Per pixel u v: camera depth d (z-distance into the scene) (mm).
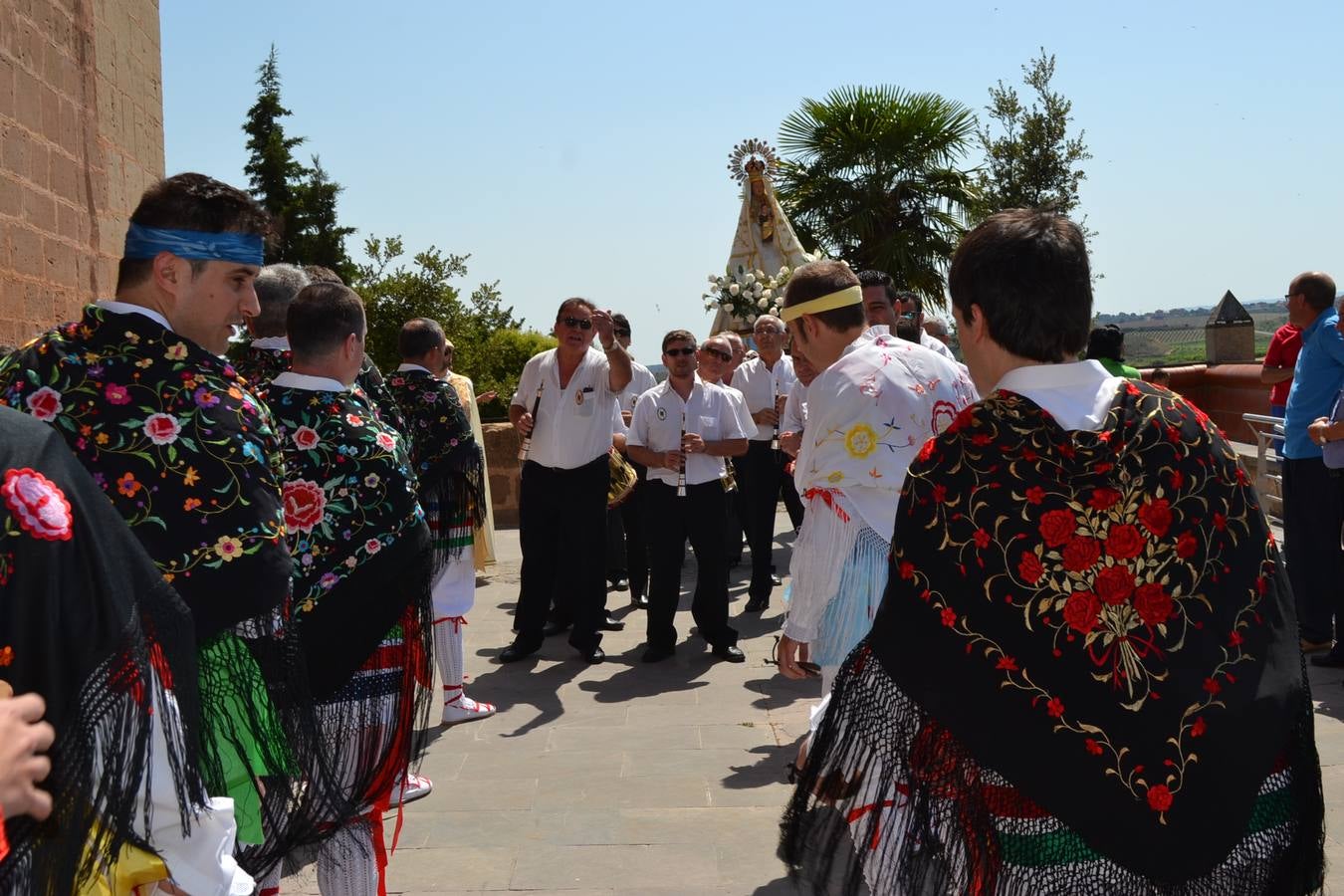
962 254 2121
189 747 1848
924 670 1939
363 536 3154
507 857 3930
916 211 23266
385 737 3162
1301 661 1934
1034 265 2029
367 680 3168
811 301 3887
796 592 3686
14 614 1574
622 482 7109
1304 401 5977
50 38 6102
